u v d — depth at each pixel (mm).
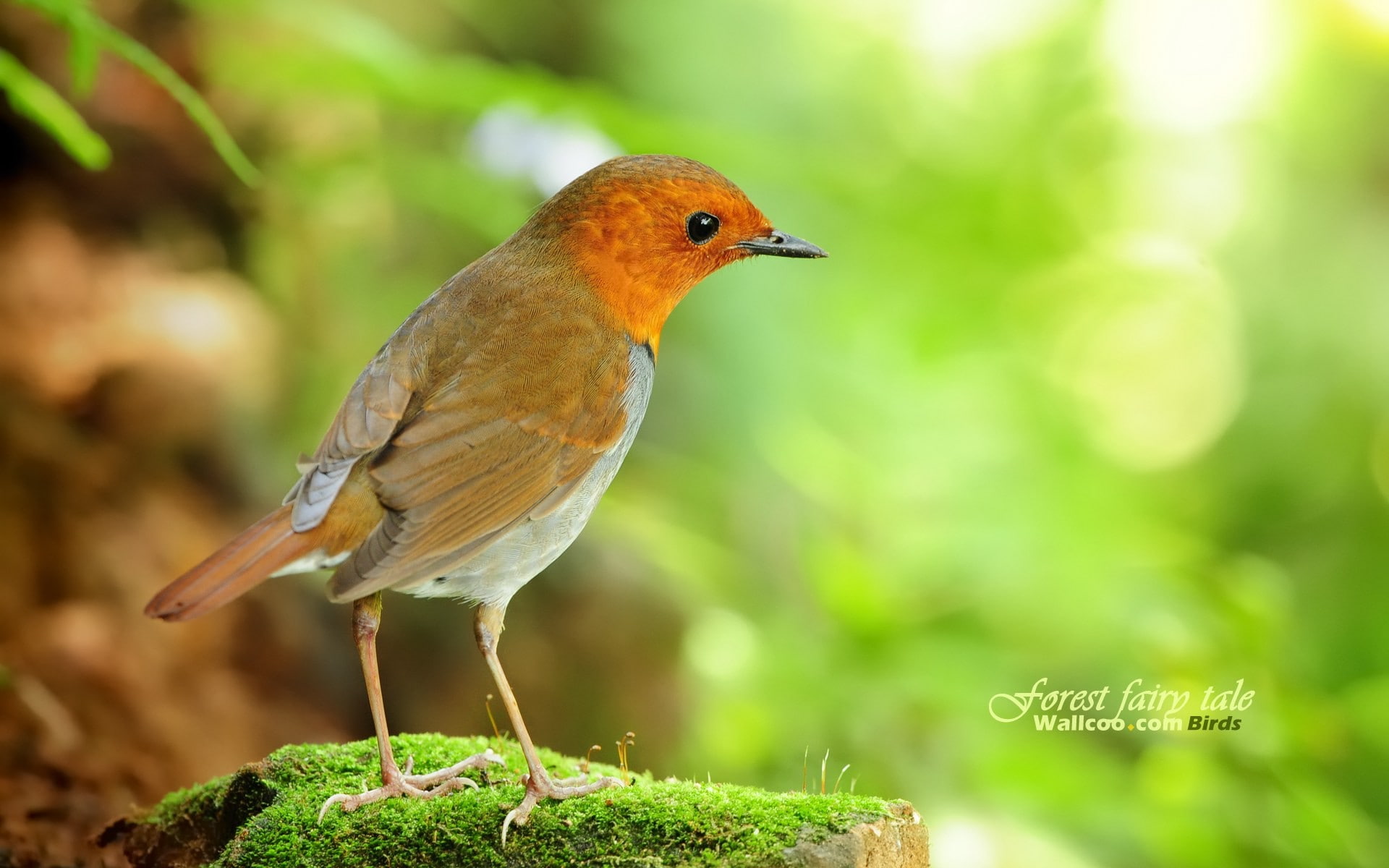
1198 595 11758
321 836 6164
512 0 15203
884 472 13633
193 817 6926
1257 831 10539
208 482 11328
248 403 11594
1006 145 15852
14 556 9891
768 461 14398
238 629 10773
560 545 6914
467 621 11977
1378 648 15750
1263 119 16734
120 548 10312
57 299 11242
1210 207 17016
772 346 14516
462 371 6730
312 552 6121
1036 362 15797
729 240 7473
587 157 11477
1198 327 16859
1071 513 14641
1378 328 16781
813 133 15945
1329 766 12750
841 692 10922
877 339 14375
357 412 6496
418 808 6227
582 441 6875
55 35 11883
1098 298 15867
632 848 5711
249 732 10133
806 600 13984
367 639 6574
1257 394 17203
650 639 12195
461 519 6418
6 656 9328
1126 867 10875
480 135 11641
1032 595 12898
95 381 10883
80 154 7957
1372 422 16656
